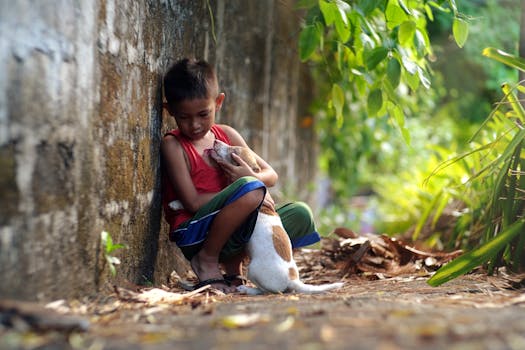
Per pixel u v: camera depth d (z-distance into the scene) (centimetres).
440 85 1014
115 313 251
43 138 230
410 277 407
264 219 352
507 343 182
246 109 584
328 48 601
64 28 243
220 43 503
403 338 189
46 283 236
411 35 407
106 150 289
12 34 210
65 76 245
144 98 342
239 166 366
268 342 192
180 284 373
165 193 379
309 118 871
